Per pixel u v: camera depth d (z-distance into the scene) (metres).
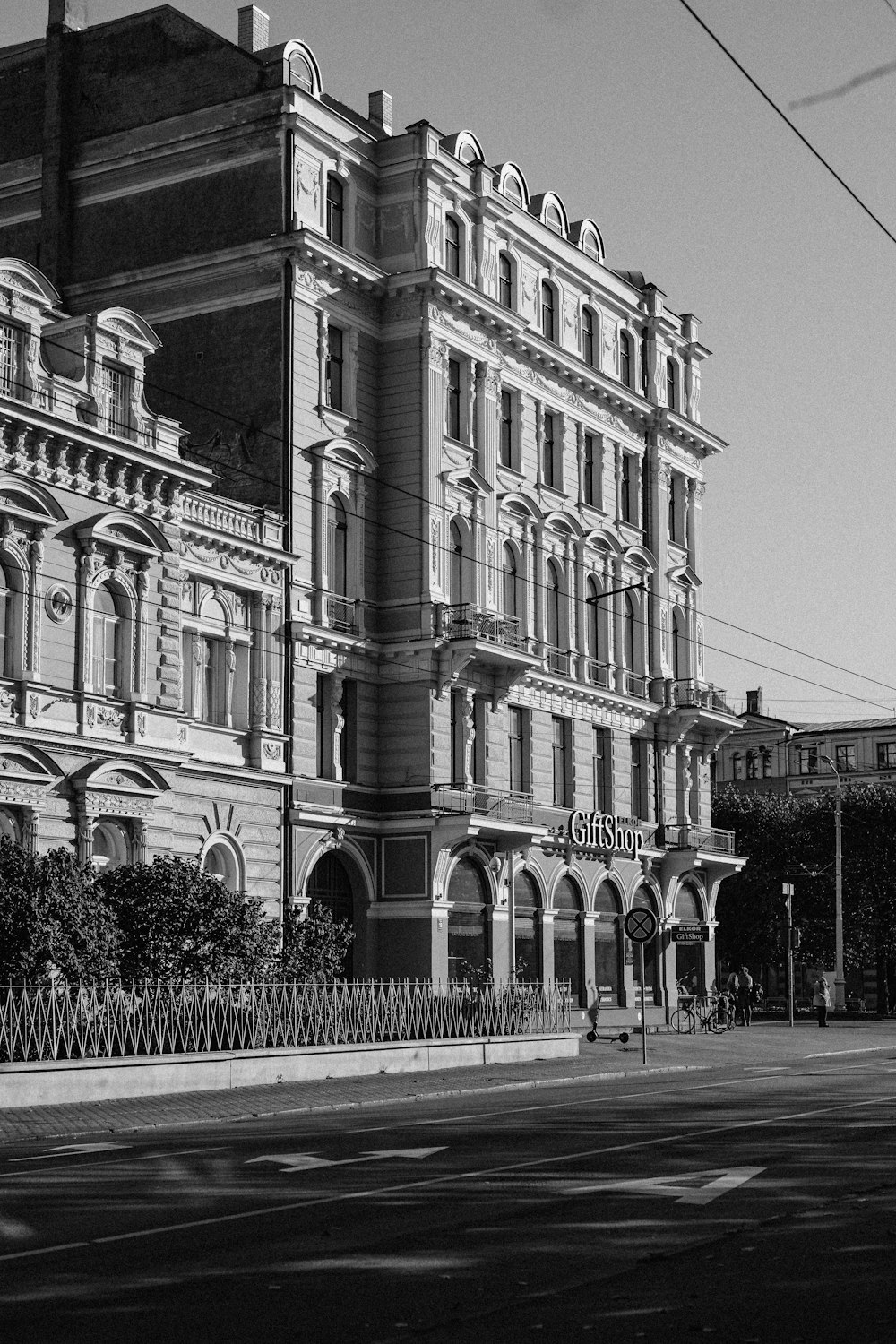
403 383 46.34
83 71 47.72
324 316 44.44
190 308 44.66
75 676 33.78
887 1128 20.92
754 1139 19.59
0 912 27.44
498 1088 30.02
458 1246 12.24
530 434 51.62
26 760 32.31
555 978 51.50
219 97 44.97
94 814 33.75
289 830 41.75
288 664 42.25
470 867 47.25
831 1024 61.16
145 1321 9.73
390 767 45.84
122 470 34.88
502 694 48.94
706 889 61.16
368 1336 9.40
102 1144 20.22
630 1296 10.59
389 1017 33.91
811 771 107.69
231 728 39.94
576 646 53.66
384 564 46.28
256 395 43.38
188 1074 27.81
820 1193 14.95
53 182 47.00
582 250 54.81
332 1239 12.51
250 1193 15.04
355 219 46.09
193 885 32.03
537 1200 14.49
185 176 45.31
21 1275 11.13
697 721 59.34
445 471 46.50
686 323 61.78
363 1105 26.58
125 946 30.62
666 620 59.38
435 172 46.53
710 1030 51.91
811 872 75.69
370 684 45.84
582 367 53.50
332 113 45.31
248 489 43.22
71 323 34.62
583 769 53.84
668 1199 14.57
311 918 36.62
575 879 53.06
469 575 47.72
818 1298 10.54
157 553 35.88
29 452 32.69
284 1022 31.03
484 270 49.00
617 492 56.78
